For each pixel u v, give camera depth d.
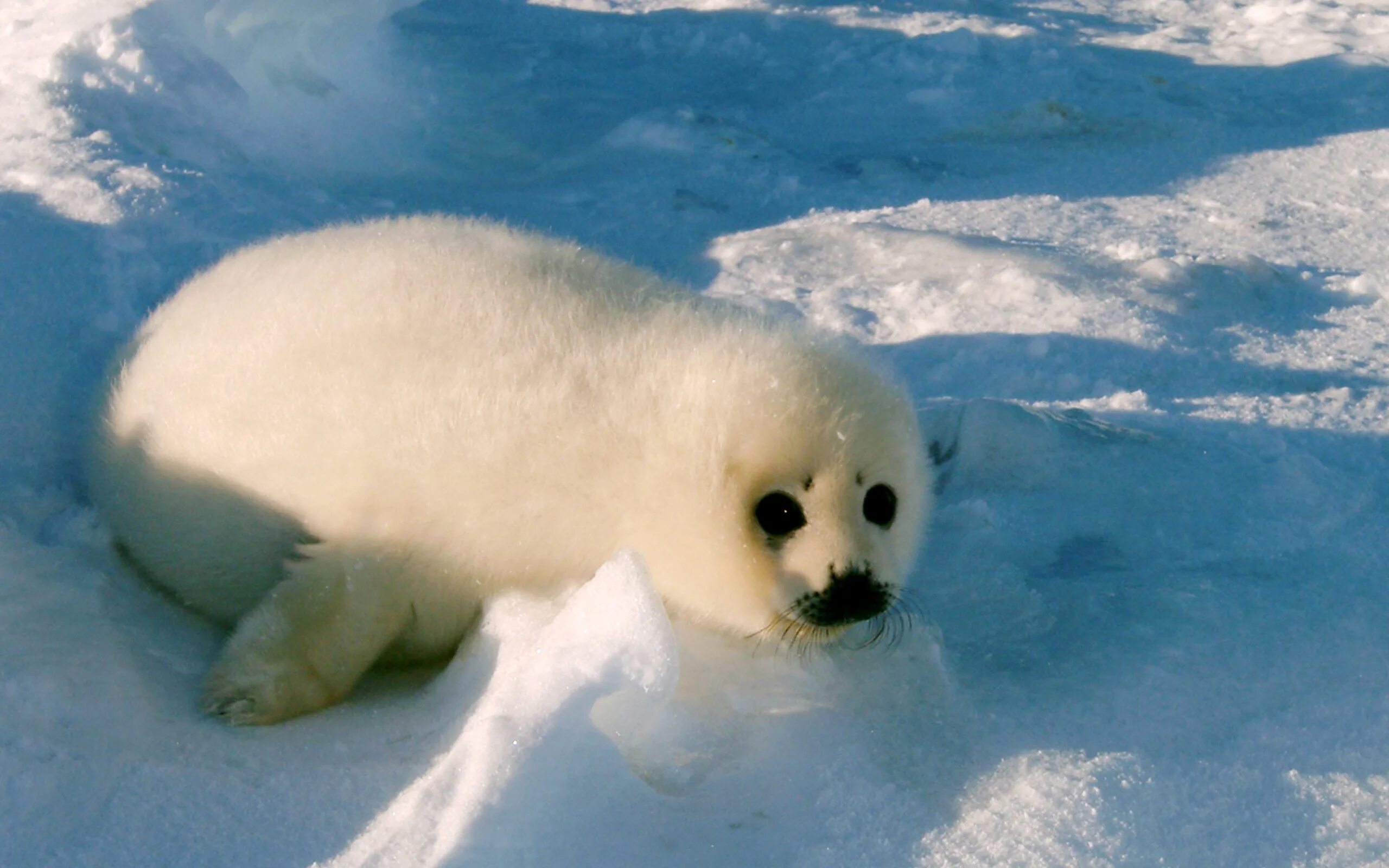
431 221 3.60
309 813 2.25
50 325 3.81
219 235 4.52
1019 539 3.31
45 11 5.85
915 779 2.27
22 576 2.86
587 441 2.73
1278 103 8.35
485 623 2.73
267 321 3.02
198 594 3.01
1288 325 4.93
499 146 7.19
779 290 5.14
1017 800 2.16
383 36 8.24
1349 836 2.08
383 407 2.77
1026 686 2.57
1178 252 5.65
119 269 4.12
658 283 3.30
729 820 2.17
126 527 3.09
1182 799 2.17
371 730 2.57
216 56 6.37
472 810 2.08
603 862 2.05
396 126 7.18
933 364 4.51
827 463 2.66
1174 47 9.88
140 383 3.16
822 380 2.78
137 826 2.19
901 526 2.83
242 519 2.87
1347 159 7.20
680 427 2.71
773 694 2.59
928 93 8.23
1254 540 3.26
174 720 2.55
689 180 6.61
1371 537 3.27
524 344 2.85
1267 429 3.92
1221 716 2.43
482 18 10.50
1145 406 4.13
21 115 5.09
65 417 3.57
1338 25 10.47
